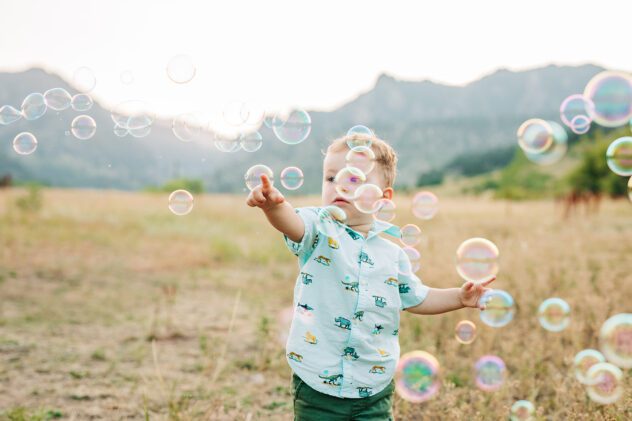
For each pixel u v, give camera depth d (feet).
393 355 6.95
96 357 13.67
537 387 10.57
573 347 12.03
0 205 52.01
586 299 14.73
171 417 9.54
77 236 37.11
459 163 429.79
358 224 7.24
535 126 9.47
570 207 53.26
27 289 21.86
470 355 12.70
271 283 24.52
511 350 12.26
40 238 35.04
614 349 9.13
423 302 7.38
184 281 24.68
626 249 27.45
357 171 6.80
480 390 10.50
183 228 44.37
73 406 10.75
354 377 6.58
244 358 13.57
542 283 17.04
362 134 7.65
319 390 6.51
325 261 6.78
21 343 14.74
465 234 32.07
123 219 49.83
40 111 11.90
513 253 21.86
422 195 10.91
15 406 10.68
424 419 9.69
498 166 404.57
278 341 14.25
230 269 28.04
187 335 15.71
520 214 56.18
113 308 19.11
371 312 6.77
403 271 7.30
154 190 132.57
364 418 6.63
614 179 67.92
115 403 10.91
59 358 13.55
